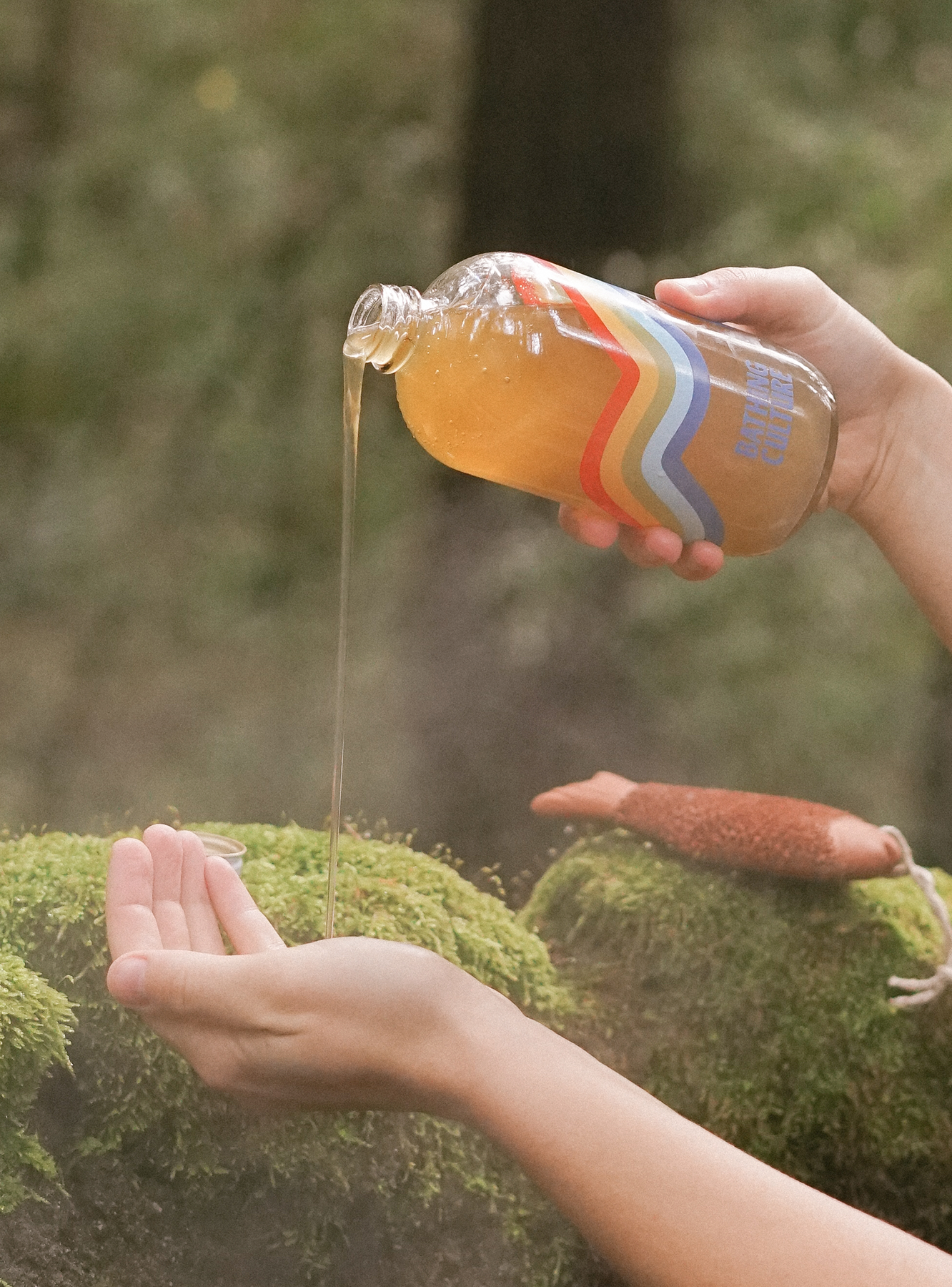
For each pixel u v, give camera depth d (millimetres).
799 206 2941
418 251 3402
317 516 3293
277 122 3564
